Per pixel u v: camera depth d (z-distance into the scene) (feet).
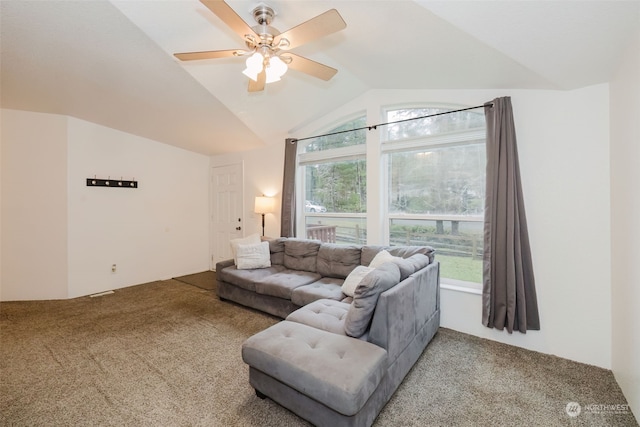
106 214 13.57
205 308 11.13
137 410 5.64
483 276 8.32
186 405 5.80
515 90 8.11
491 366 7.12
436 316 8.73
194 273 16.93
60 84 9.89
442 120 10.01
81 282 12.78
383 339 5.68
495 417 5.47
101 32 7.50
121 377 6.71
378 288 5.78
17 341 8.42
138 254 14.69
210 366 7.18
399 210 10.95
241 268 11.79
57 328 9.30
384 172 11.16
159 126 13.37
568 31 5.18
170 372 6.91
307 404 5.04
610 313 6.90
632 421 5.36
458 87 9.14
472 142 9.22
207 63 9.18
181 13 7.18
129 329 9.25
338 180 12.71
